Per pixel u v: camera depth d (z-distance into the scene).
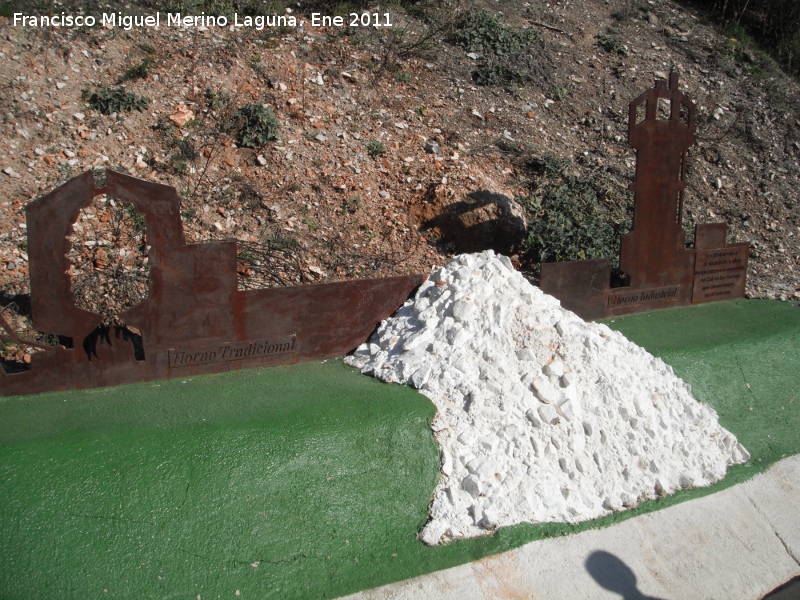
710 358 6.35
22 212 6.43
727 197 9.65
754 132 10.60
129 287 5.98
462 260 5.91
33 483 3.86
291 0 10.26
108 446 4.11
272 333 5.41
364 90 9.05
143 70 8.02
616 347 5.78
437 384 5.04
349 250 7.11
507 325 5.40
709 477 5.47
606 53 11.30
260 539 4.05
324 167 7.80
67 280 4.69
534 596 4.25
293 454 4.38
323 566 4.09
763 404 6.26
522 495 4.68
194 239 6.67
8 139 6.92
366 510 4.36
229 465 4.22
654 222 7.09
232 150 7.63
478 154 8.66
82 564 3.70
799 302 7.91
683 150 7.07
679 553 4.82
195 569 3.85
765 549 5.09
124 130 7.42
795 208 9.72
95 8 8.60
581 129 9.70
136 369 5.00
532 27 11.47
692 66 11.55
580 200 8.39
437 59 10.05
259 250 6.73
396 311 5.93
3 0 8.12
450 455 4.70
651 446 5.33
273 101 8.32
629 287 7.11
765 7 13.17
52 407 4.55
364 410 4.73
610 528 4.79
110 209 6.62
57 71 7.68
